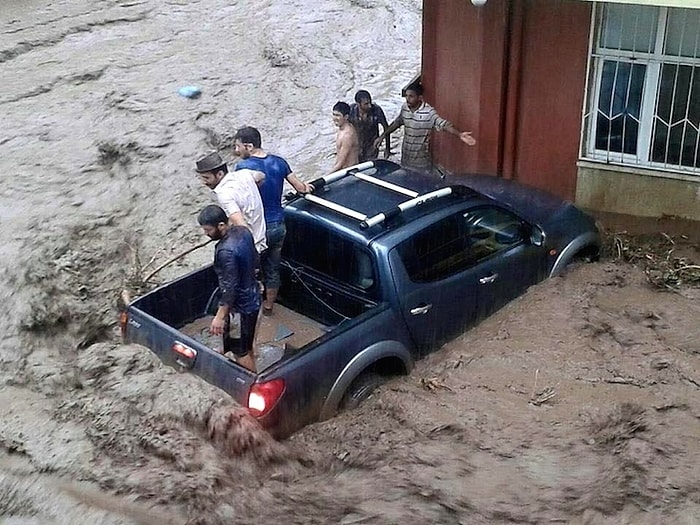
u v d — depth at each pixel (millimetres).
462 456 6273
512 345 7641
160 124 12977
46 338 8609
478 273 7785
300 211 7660
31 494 6109
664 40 9219
